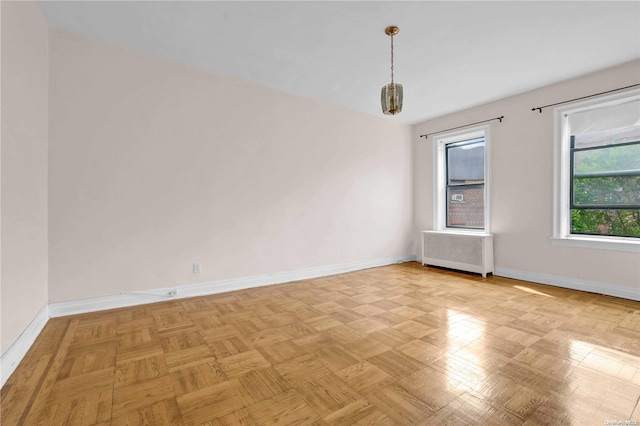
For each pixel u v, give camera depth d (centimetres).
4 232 180
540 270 400
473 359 200
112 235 302
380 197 523
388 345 221
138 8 247
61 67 278
